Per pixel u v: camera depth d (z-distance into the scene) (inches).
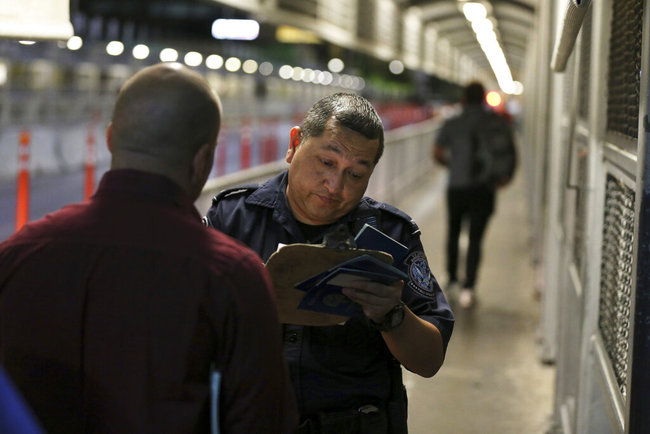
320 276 69.6
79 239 58.4
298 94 1646.2
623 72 100.0
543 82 304.8
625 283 92.7
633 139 88.0
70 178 569.6
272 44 931.3
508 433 174.6
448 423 179.3
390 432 82.4
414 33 1295.5
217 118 62.4
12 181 522.6
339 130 78.0
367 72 1051.9
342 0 876.6
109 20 701.3
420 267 83.1
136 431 56.7
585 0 76.9
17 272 58.6
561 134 202.8
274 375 59.7
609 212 113.1
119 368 56.8
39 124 802.8
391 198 495.8
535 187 366.6
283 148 967.6
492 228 457.4
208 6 673.0
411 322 75.6
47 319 57.7
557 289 204.2
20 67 936.9
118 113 60.4
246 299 57.8
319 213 80.5
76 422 58.6
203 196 190.7
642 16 78.5
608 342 108.3
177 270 56.9
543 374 212.7
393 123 1031.6
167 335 56.4
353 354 80.8
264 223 84.0
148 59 790.5
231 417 59.1
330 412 80.0
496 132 278.5
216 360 58.7
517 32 832.9
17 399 36.1
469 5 686.5
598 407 108.9
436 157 287.6
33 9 96.7
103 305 57.0
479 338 243.1
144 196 59.2
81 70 987.3
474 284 282.5
